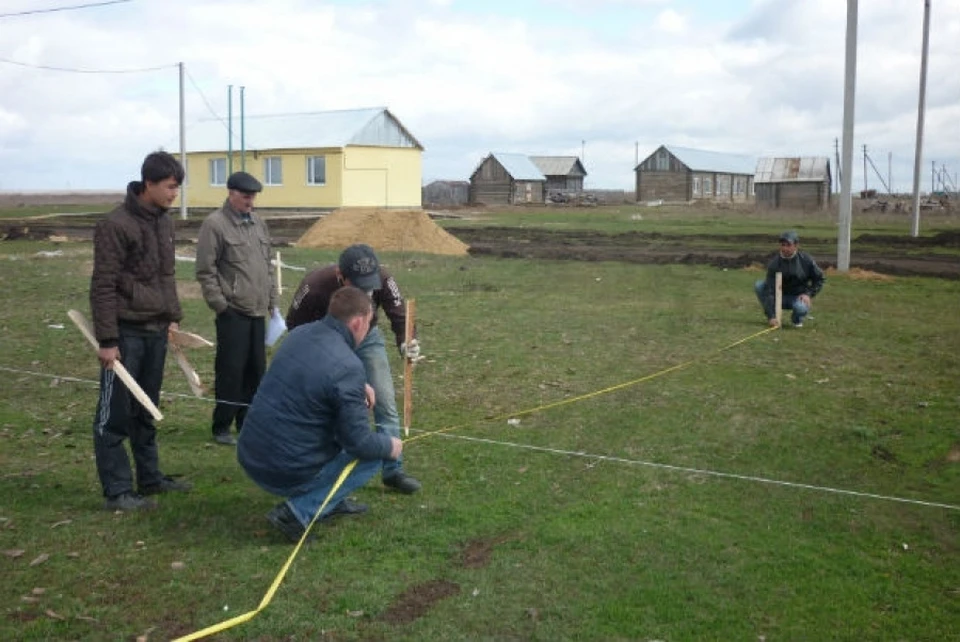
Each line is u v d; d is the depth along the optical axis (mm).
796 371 10016
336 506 5832
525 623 4590
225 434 7562
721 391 9117
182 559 5262
